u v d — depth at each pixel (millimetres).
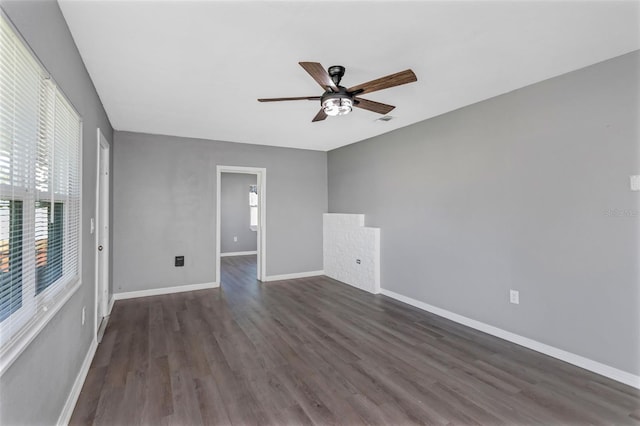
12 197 1165
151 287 4613
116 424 1847
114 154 4352
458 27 1954
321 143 5305
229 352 2793
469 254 3387
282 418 1915
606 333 2383
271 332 3256
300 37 2055
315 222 5945
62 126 1805
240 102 3246
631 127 2254
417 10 1782
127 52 2215
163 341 3012
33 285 1345
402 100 3221
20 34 1182
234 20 1863
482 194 3248
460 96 3117
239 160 5242
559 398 2113
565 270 2611
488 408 2010
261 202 5523
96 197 2883
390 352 2799
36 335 1361
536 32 2010
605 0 1693
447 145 3623
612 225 2350
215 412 1968
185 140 4832
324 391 2201
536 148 2795
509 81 2758
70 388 1962
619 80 2309
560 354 2645
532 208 2828
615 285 2340
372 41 2107
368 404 2055
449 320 3588
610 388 2227
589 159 2465
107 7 1720
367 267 4848
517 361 2625
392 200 4457
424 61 2393
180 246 4801
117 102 3227
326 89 2322
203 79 2684
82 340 2301
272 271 5555
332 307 4074
